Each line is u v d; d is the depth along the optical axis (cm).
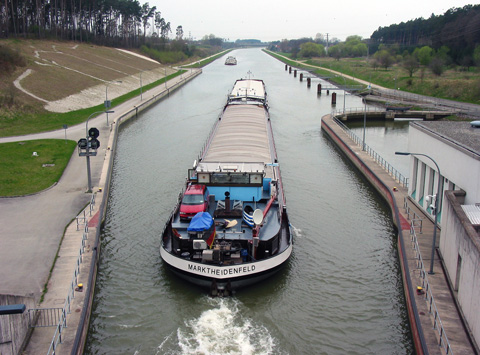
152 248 2889
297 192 3922
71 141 5278
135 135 6019
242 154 3453
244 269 2302
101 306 2303
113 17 18900
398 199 3416
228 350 1992
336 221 3338
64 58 11312
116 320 2198
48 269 2409
